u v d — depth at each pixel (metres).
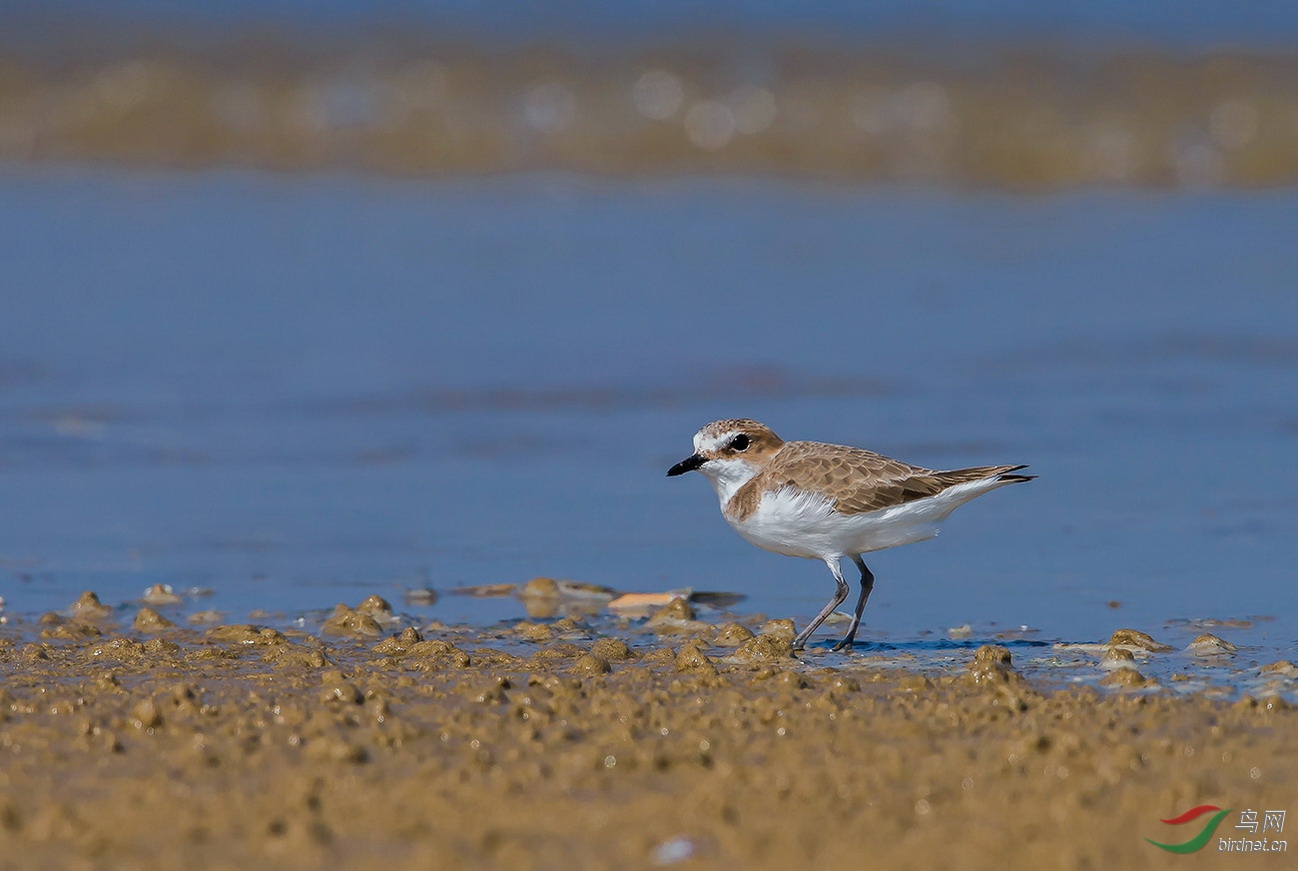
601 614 11.23
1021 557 12.39
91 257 22.06
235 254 22.52
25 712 8.10
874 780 6.87
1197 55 31.94
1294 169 28.86
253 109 29.81
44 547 12.66
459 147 29.34
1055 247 23.98
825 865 6.00
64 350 18.11
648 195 27.39
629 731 7.53
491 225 24.72
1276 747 7.38
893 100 30.39
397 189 27.34
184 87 30.09
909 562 12.35
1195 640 9.88
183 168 28.47
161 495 14.12
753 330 19.56
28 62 30.41
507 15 33.66
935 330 19.62
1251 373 17.97
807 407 16.73
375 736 7.51
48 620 10.79
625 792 6.78
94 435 15.73
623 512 13.86
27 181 26.98
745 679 8.94
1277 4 36.09
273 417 16.47
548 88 30.64
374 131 29.58
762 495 10.12
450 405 16.88
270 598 11.56
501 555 12.65
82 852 6.07
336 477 14.77
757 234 24.48
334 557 12.53
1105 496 13.92
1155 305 20.80
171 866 5.96
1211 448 15.35
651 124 30.05
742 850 6.11
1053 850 6.05
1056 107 30.27
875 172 29.23
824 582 12.02
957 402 16.86
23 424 15.90
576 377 17.78
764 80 31.02
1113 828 6.35
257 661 9.51
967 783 6.85
